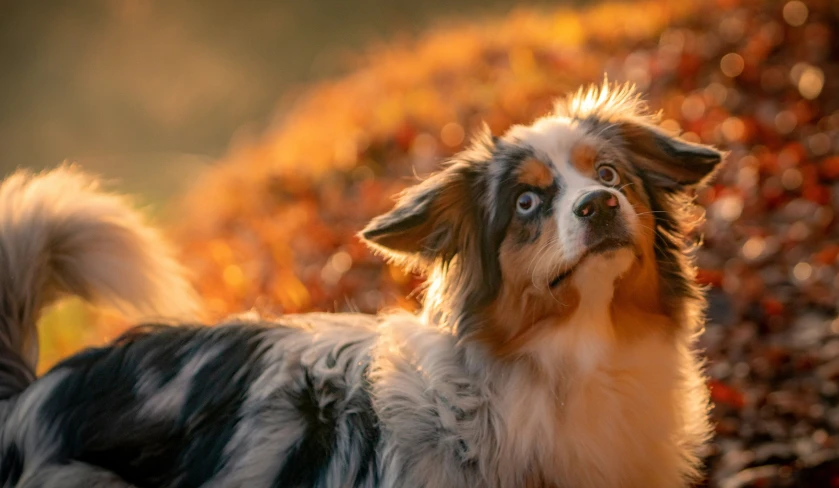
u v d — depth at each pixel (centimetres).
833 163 696
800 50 894
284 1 2538
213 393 324
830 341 508
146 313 394
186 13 2588
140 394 329
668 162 355
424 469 306
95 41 2605
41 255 364
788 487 400
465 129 862
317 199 849
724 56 903
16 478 328
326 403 322
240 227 869
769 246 612
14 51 2602
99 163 1445
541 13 1352
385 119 938
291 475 312
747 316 542
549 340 318
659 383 331
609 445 321
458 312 329
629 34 1034
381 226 321
